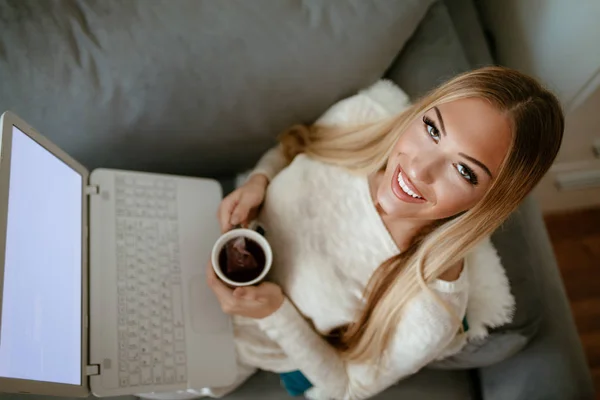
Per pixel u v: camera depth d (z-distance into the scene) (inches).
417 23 35.7
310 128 38.2
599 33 32.9
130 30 31.9
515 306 32.2
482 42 42.1
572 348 33.8
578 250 58.9
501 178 25.4
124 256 32.6
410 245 31.7
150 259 33.4
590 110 41.5
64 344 26.6
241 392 37.6
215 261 30.4
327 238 33.2
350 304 32.6
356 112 36.2
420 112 28.4
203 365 32.7
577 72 37.2
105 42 31.7
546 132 25.3
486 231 28.3
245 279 31.5
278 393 37.7
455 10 43.5
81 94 32.1
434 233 29.6
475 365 35.1
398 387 38.1
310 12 33.3
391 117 32.2
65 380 25.9
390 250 31.6
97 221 32.4
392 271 31.6
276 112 37.2
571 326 35.4
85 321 29.3
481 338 32.4
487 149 24.5
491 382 35.7
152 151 36.9
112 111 33.3
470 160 24.8
